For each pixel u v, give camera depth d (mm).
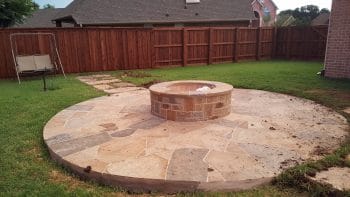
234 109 5141
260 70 10508
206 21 19297
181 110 4398
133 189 2729
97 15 16422
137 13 17797
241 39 14031
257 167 2885
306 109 5129
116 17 16828
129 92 6957
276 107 5273
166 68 11938
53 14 29016
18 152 3523
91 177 2869
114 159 3102
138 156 3170
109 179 2777
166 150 3330
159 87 4969
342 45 8188
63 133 3996
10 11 15227
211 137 3736
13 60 9430
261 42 14805
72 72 10492
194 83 5520
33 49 9750
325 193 2459
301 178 2658
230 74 9578
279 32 15219
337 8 8148
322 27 13711
